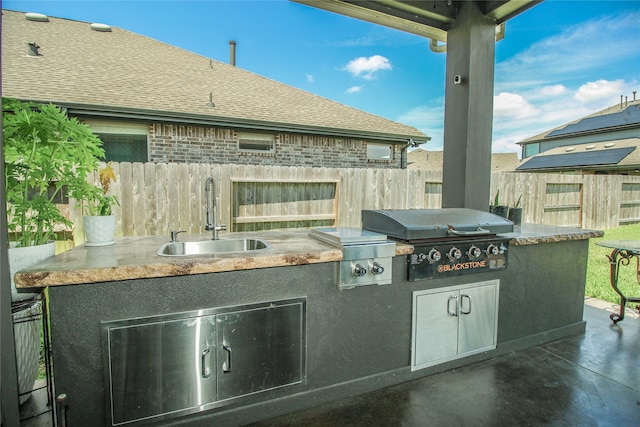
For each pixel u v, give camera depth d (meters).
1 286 1.38
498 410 1.96
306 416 1.90
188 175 4.09
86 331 1.50
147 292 1.58
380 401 2.05
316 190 4.96
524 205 6.14
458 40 2.82
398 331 2.21
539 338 2.79
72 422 1.51
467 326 2.44
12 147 1.84
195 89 6.83
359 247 1.96
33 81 5.23
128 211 3.81
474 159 2.84
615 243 3.12
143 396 1.58
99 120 5.36
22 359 1.77
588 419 1.88
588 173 14.01
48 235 2.04
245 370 1.77
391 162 8.08
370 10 2.64
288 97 8.10
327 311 1.98
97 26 7.68
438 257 2.23
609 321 3.29
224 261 1.65
